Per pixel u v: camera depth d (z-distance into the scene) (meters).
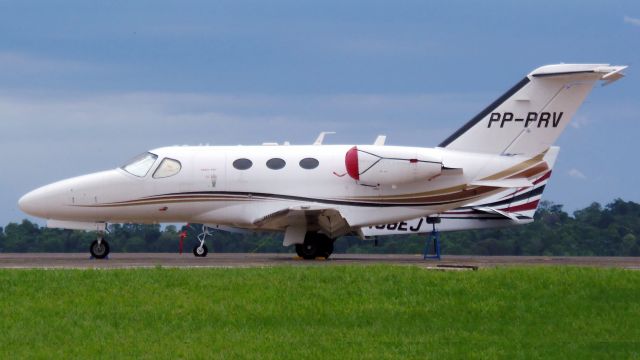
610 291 61.47
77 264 85.25
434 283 63.03
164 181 98.00
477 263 90.94
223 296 59.75
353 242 190.75
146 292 60.62
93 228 100.94
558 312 57.28
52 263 87.25
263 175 96.81
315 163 96.88
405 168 94.38
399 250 188.88
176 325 53.69
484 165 95.75
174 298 59.34
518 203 109.38
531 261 98.69
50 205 99.31
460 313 56.91
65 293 60.62
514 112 96.31
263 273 66.56
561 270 67.81
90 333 51.91
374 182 95.00
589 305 58.62
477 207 108.56
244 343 50.12
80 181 99.38
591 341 51.88
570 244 199.88
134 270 69.00
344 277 64.50
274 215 93.25
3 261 92.38
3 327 53.09
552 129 96.19
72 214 99.50
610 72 93.69
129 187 98.50
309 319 55.41
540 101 96.06
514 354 49.16
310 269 68.25
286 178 96.69
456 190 95.88
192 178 97.69
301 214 92.69
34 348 49.25
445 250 192.25
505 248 193.50
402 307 57.91
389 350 49.34
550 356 49.00
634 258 111.94
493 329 54.00
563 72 94.81
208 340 50.66
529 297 60.19
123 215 99.50
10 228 190.12
